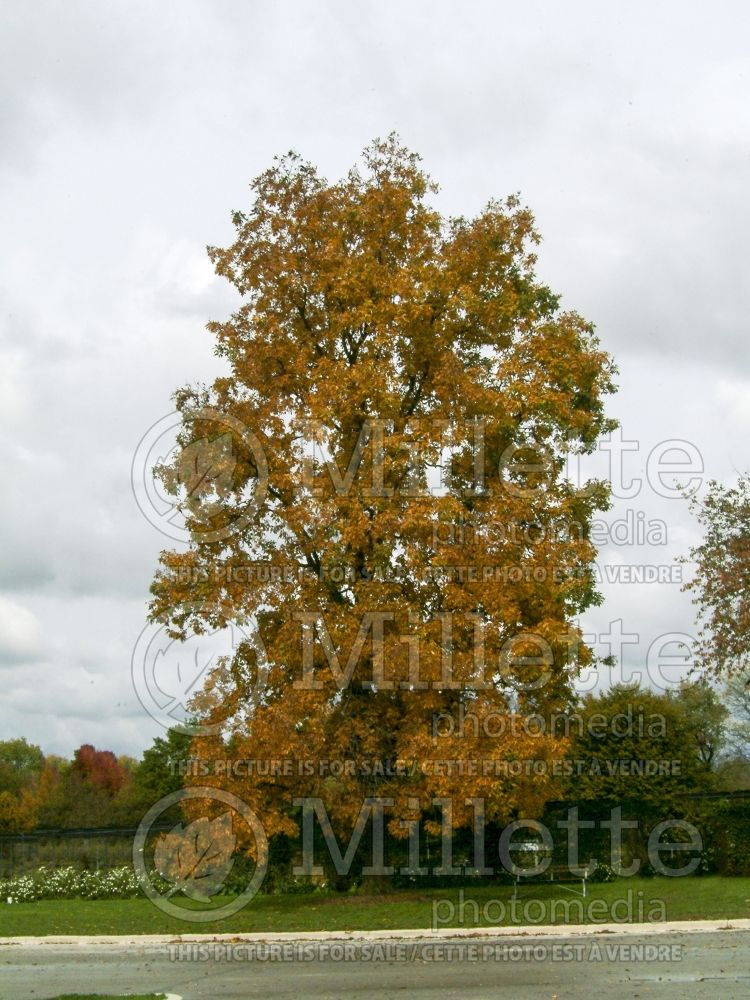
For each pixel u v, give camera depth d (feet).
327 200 84.07
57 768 266.16
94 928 69.82
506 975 46.52
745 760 151.84
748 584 101.40
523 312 81.30
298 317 85.15
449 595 73.41
